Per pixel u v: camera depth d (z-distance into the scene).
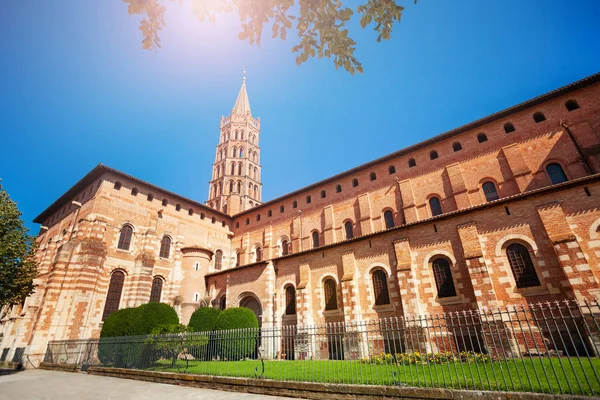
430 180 29.58
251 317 25.47
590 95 24.06
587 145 22.92
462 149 28.78
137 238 33.84
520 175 24.78
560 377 10.38
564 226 17.05
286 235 38.94
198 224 41.22
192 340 17.91
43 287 30.56
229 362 19.44
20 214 25.05
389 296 22.48
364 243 25.00
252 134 72.56
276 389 11.73
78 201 36.16
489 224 19.75
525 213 18.72
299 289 26.55
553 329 16.11
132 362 18.75
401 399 9.41
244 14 5.87
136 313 23.42
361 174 34.69
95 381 16.53
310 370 14.14
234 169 65.06
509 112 26.91
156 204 37.03
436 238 21.58
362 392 10.03
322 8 6.16
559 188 17.84
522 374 11.30
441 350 18.77
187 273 35.66
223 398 11.31
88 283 28.23
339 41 6.43
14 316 30.95
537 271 17.52
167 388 13.88
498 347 16.73
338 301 24.94
